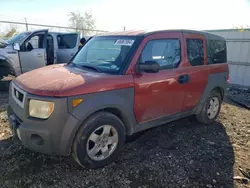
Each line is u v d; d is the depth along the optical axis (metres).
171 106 3.63
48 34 7.77
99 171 2.88
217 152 3.49
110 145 3.01
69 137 2.60
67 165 2.95
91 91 2.66
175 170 2.96
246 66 8.58
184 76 3.67
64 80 2.74
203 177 2.85
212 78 4.27
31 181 2.62
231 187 2.70
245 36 8.44
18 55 7.03
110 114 2.90
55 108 2.48
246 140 3.99
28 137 2.61
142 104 3.19
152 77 3.22
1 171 2.77
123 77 2.95
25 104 2.62
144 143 3.65
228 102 6.60
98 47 3.60
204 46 4.15
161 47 3.43
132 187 2.62
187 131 4.20
